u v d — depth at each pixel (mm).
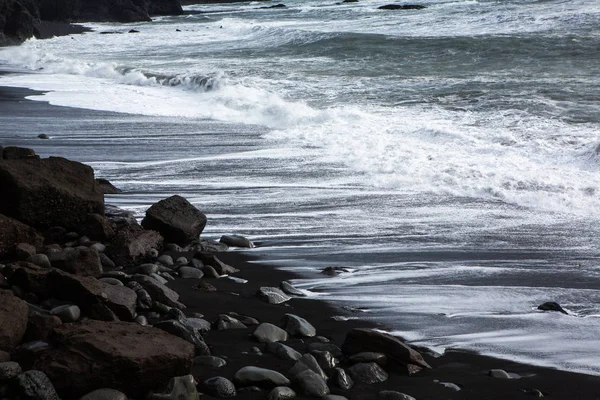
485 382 8023
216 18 115688
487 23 63906
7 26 80375
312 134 24531
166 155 22125
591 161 18891
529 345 9062
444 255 12898
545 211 15734
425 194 17203
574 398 7664
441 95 30328
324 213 15719
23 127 26938
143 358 7223
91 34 89250
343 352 8570
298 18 99188
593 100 27328
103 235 12625
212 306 10172
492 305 10469
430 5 99312
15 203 12422
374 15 92125
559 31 53094
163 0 134875
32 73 48656
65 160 13688
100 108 31953
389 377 8125
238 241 13430
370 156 20844
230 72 41406
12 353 7703
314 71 40688
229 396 7480
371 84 34656
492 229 14531
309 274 11852
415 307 10359
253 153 22234
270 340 8883
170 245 12852
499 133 22375
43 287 9508
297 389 7664
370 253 13000
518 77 34375
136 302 9523
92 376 7074
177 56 55188
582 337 9297
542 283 11422
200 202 16719
